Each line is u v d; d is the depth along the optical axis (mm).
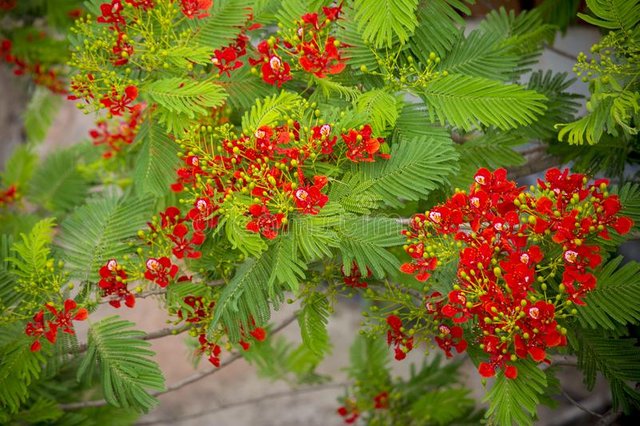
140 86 2656
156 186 2654
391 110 2473
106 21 2641
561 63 4934
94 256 2754
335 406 5625
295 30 2600
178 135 2650
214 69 2730
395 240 2402
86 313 2639
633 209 2457
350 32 2619
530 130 2863
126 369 2605
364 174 2479
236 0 2725
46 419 3352
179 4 2641
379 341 4070
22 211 4266
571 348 2586
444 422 3871
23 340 2719
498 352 2328
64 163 4121
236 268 2709
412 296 2850
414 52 2623
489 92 2523
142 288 2711
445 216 2393
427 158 2451
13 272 2695
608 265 2424
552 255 2414
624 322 2377
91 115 6754
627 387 2568
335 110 2510
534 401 2307
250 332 2744
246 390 5840
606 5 2479
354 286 2744
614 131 2439
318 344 2795
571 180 2387
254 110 2516
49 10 3947
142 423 4031
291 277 2330
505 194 2402
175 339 6039
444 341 2617
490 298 2314
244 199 2463
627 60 2506
